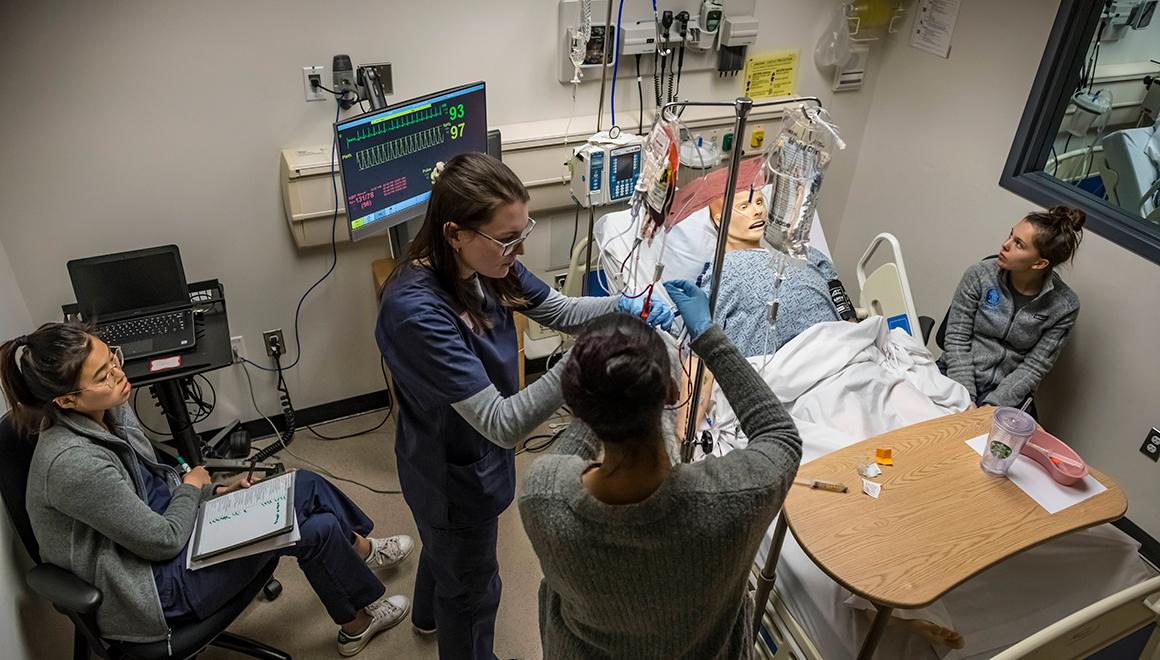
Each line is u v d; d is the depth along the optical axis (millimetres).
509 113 2596
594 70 2619
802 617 1686
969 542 1441
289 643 2066
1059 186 2574
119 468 1628
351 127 1968
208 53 2104
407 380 1317
